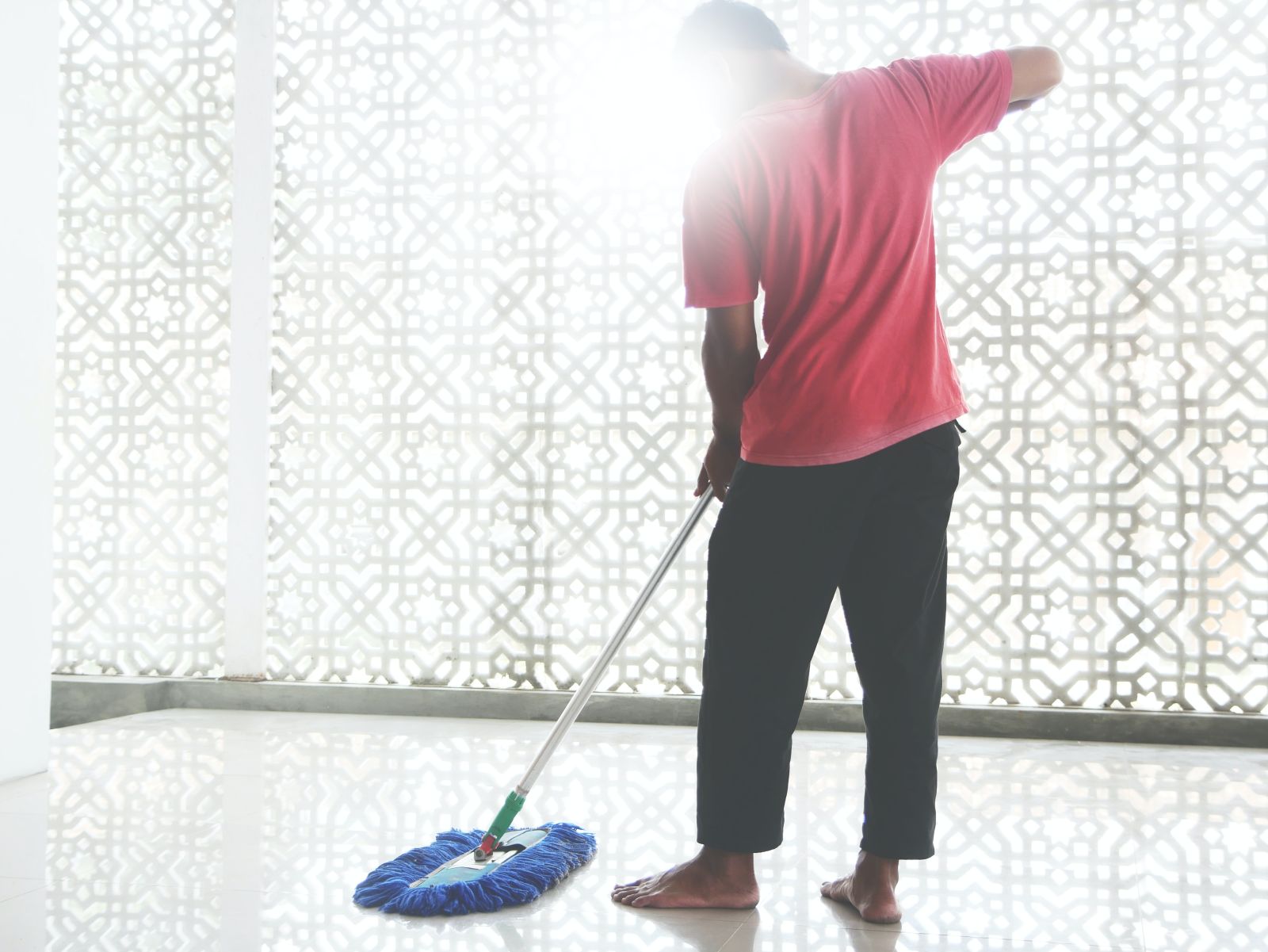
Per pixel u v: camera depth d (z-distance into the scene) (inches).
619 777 107.7
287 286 149.3
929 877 75.4
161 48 155.3
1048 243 129.6
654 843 85.0
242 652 148.2
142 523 153.5
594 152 141.5
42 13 114.0
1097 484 127.6
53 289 115.0
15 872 77.4
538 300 142.3
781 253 65.7
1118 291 127.8
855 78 65.2
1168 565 126.5
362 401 146.7
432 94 145.9
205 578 152.0
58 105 116.0
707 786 68.7
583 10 142.1
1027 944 62.6
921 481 65.9
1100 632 127.8
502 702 140.1
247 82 148.9
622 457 139.9
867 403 65.1
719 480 73.9
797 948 62.0
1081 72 129.0
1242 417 124.6
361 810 94.7
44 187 114.0
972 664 130.8
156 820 91.3
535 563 141.9
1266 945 62.6
